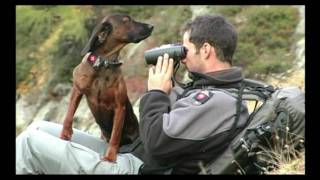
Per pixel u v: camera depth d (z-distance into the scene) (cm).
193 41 376
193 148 354
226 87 372
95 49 434
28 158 374
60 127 430
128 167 390
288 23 1047
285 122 363
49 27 1306
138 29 435
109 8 1277
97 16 1275
